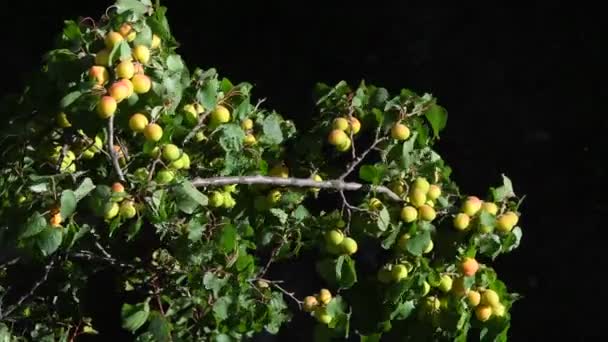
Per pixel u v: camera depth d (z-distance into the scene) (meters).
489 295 3.15
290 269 5.64
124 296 3.29
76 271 3.15
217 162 3.12
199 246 2.99
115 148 3.04
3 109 3.09
